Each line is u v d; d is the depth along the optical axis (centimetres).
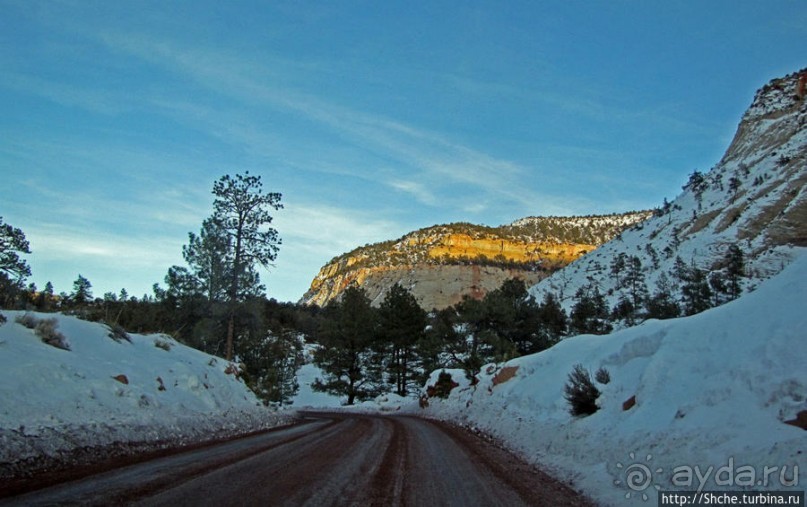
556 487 855
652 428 971
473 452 1298
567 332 6862
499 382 2508
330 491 711
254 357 3800
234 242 3278
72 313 1928
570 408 1518
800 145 17000
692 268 12588
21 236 1661
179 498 615
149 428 1195
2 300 1817
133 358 1673
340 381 5647
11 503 558
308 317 9388
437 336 5150
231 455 1012
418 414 3606
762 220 13712
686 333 1264
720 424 816
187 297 3278
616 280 16400
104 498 594
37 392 1029
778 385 805
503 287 6400
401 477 863
